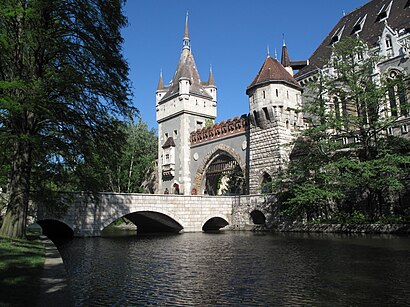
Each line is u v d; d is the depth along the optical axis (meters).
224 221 41.44
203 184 51.31
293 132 39.12
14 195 17.66
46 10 17.81
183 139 53.88
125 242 26.69
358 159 30.91
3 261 10.68
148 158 60.91
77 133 19.47
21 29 17.44
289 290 10.71
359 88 29.69
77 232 30.77
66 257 18.23
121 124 21.36
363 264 14.48
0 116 16.89
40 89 15.90
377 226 27.23
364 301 9.46
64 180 20.84
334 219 31.36
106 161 21.30
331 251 18.45
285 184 34.72
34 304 6.86
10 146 18.20
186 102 54.66
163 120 58.75
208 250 20.64
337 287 10.91
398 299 9.57
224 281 12.09
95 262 16.52
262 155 39.72
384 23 39.50
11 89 16.94
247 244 23.39
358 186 29.33
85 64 19.84
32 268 10.13
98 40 19.86
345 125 29.89
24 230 17.75
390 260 15.18
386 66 35.78
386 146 28.97
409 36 32.38
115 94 20.11
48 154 19.11
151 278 12.72
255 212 38.41
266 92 39.38
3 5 15.66
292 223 33.81
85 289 11.12
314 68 44.78
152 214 38.38
